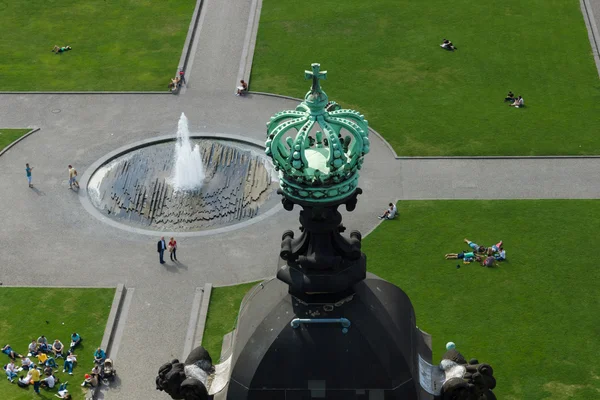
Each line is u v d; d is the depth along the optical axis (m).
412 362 21.08
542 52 118.12
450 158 97.75
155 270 82.44
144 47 120.31
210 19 125.62
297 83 112.44
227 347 23.61
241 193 92.88
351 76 113.19
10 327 75.69
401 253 83.62
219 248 85.19
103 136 103.00
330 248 20.70
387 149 99.25
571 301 77.88
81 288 80.31
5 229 88.31
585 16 125.88
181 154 97.44
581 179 94.50
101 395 69.38
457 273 81.06
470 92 109.81
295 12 126.94
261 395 20.77
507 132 102.25
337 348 20.66
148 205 91.44
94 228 88.38
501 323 75.50
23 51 119.81
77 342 73.62
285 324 20.88
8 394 69.12
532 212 89.25
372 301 21.38
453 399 21.08
